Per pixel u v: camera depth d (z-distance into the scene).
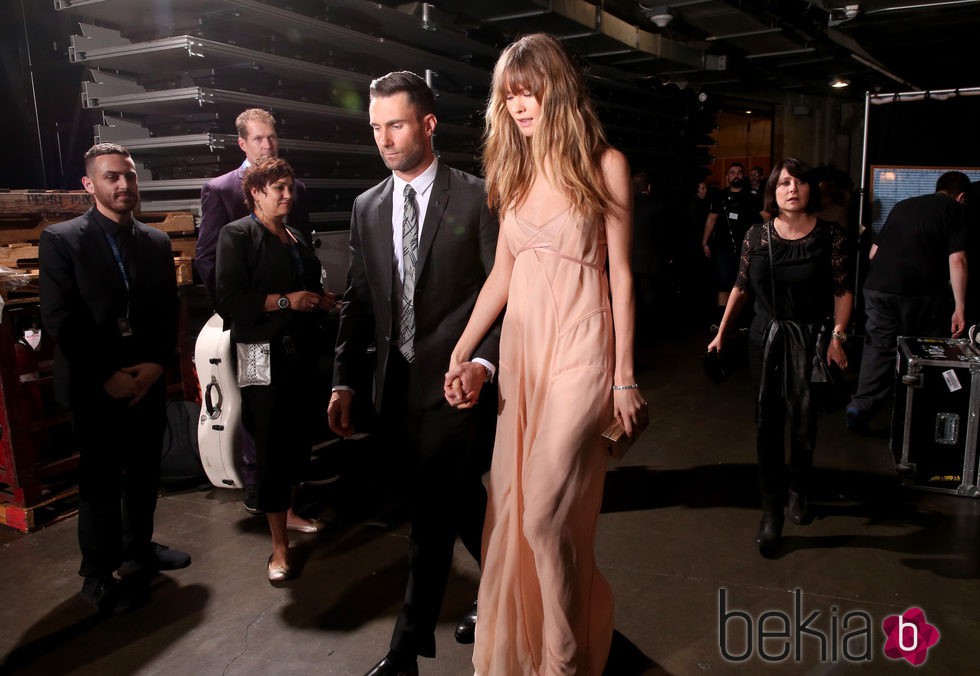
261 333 2.66
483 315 1.97
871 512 3.30
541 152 1.77
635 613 2.51
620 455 1.72
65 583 2.79
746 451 4.09
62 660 2.31
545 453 1.71
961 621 2.44
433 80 5.12
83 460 2.55
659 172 8.41
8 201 3.29
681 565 2.84
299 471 2.82
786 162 2.82
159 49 3.65
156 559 2.87
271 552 3.00
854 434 4.35
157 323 2.72
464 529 2.23
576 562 1.75
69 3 3.74
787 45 8.59
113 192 2.56
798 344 2.88
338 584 2.74
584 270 1.76
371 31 4.59
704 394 5.19
